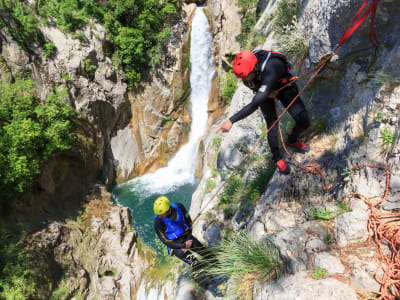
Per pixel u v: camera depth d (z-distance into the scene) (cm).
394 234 246
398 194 259
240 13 1215
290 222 337
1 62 953
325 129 367
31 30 1034
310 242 283
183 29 1328
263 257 303
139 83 1328
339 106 354
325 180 335
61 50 1093
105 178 1279
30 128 898
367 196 280
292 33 420
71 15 1122
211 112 1358
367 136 304
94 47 1170
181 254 460
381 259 240
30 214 925
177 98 1364
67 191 1096
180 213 410
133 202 1193
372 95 307
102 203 1124
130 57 1264
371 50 314
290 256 284
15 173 845
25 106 943
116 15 1266
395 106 281
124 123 1340
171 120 1380
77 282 815
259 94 245
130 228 1046
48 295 758
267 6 1020
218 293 396
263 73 250
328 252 270
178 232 408
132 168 1359
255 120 648
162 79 1336
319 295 236
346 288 233
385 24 288
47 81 1061
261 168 493
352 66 333
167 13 1305
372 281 233
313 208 321
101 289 822
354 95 331
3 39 966
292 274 272
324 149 354
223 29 1290
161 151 1386
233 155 666
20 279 725
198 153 1237
